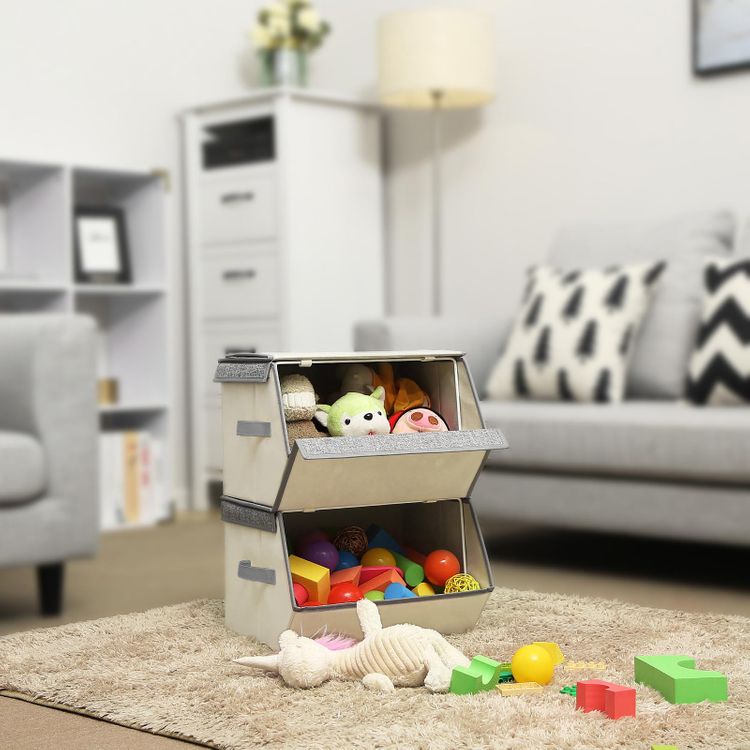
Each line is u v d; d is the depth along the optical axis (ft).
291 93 12.55
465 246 13.33
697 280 9.89
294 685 5.29
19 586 8.84
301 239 12.71
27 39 12.27
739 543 7.79
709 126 11.32
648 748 4.37
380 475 6.07
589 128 12.24
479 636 6.21
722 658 5.67
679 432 7.94
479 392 10.43
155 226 12.50
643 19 11.78
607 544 10.44
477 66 12.07
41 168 11.67
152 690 5.33
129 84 13.12
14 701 5.44
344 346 13.23
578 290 9.86
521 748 4.36
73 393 7.69
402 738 4.52
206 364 13.29
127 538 11.26
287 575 5.82
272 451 5.97
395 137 13.89
